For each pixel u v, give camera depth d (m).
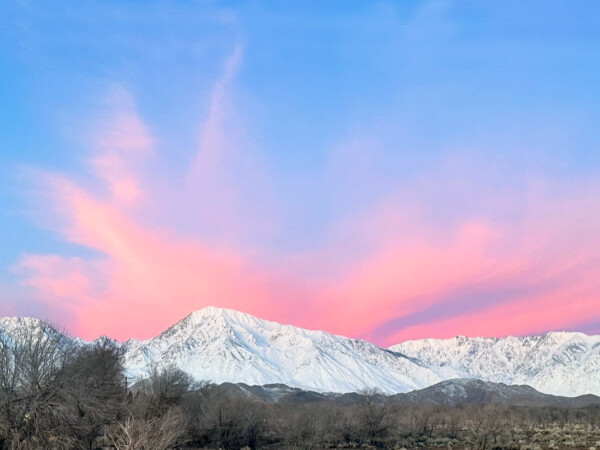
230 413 70.50
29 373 36.53
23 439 35.22
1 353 37.22
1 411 35.03
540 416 125.00
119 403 45.66
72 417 37.09
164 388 68.31
